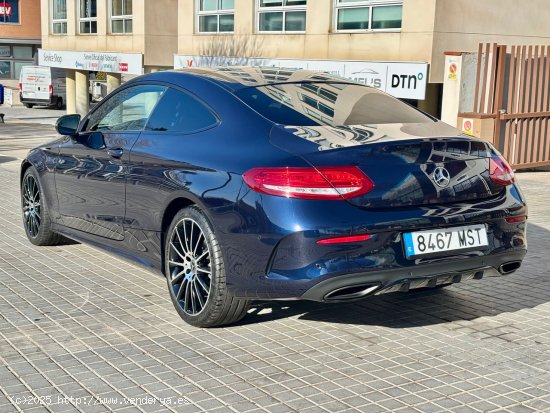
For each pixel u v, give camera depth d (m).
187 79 5.12
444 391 3.71
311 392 3.69
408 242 4.11
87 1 26.42
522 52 12.63
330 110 4.73
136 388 3.74
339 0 15.50
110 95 5.93
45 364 4.05
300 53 16.44
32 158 6.68
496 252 4.40
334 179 4.00
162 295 5.40
